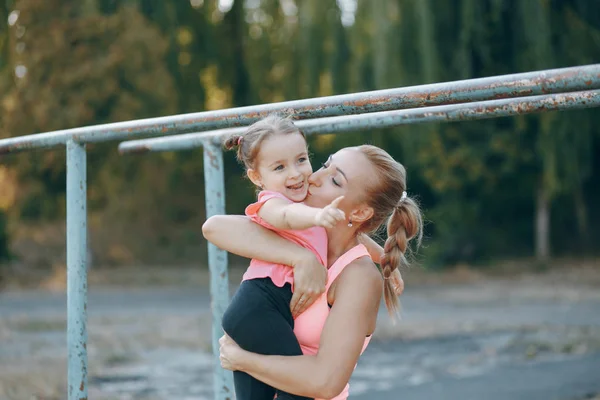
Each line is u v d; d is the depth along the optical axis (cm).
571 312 1156
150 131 222
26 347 854
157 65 1730
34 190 1803
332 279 194
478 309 1216
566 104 213
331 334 186
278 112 203
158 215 2042
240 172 2044
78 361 233
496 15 1653
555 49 1747
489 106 231
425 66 1633
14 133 1678
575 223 2098
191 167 2017
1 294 1460
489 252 1986
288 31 1836
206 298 1441
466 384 655
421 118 250
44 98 1662
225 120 211
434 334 934
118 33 1702
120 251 1964
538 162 1919
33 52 1661
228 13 1972
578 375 680
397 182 205
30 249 1866
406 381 674
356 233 207
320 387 183
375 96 190
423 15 1630
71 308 234
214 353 274
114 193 1902
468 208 1966
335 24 1736
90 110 1678
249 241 193
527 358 776
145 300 1406
